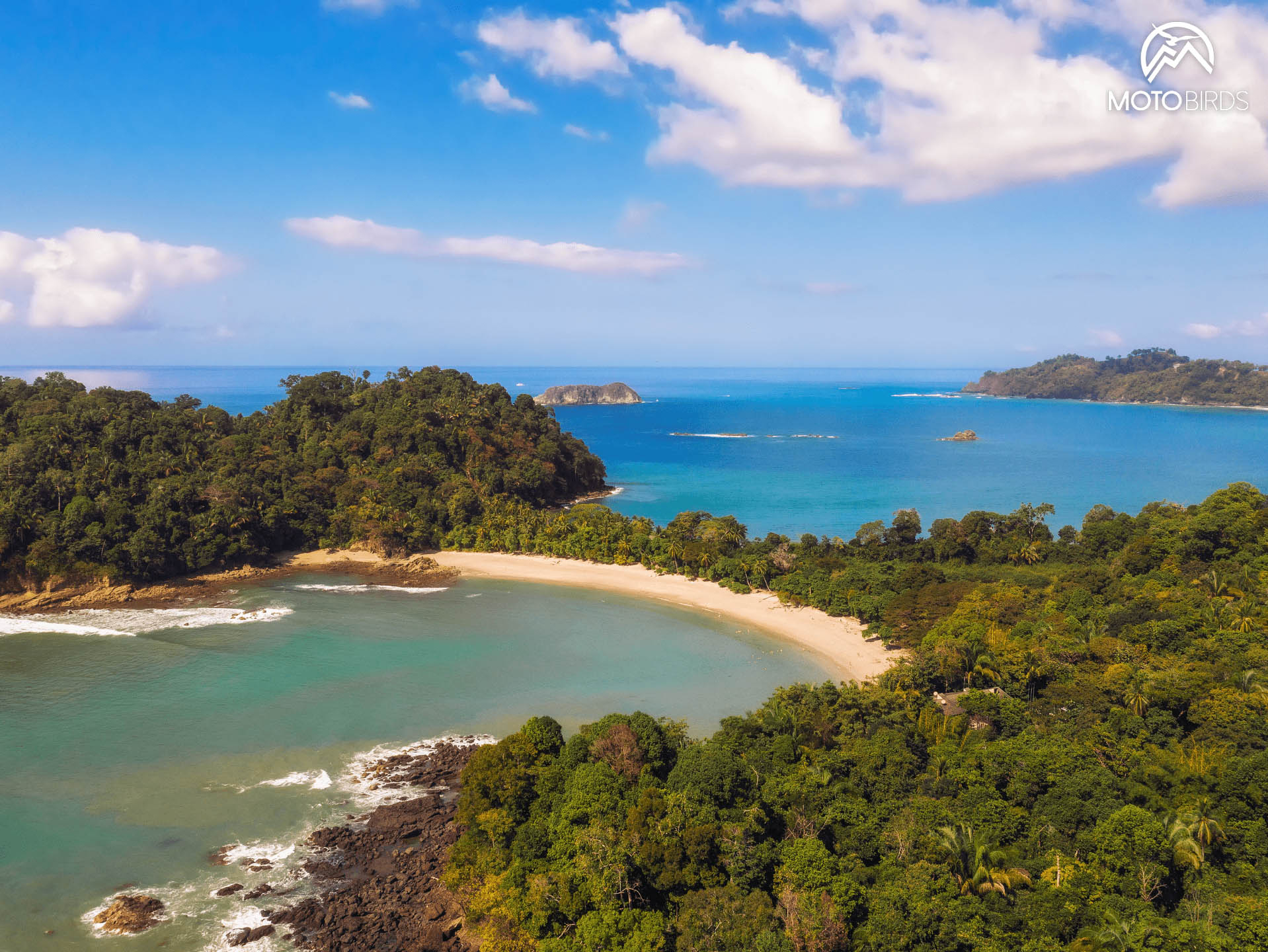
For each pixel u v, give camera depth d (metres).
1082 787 65.06
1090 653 91.31
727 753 66.94
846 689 85.31
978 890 55.25
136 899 59.75
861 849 59.75
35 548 131.50
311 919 58.31
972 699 83.12
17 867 63.56
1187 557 123.69
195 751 82.88
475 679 103.19
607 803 62.28
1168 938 47.41
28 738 85.25
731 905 52.91
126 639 116.00
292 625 124.19
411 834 68.88
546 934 54.31
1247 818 61.44
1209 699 75.38
